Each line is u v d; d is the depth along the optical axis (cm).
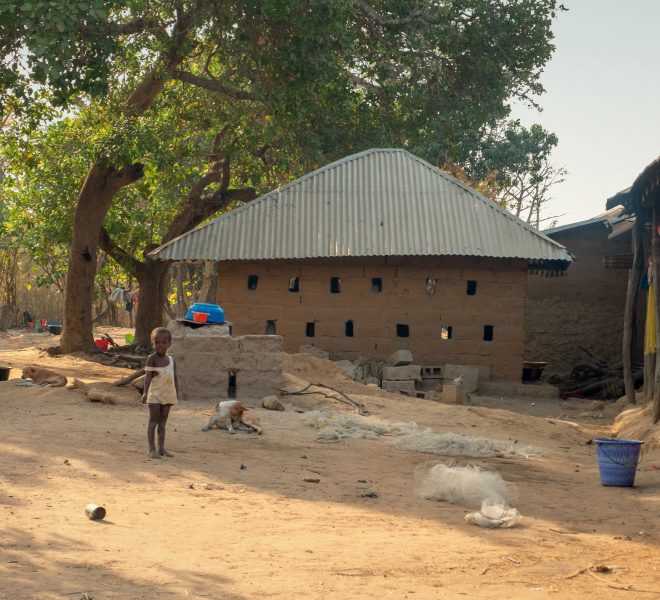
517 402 2466
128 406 1575
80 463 1009
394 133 3766
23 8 1945
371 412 1758
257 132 2988
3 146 3088
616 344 3188
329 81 3111
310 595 553
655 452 1436
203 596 541
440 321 2609
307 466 1128
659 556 720
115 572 585
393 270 2623
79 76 2366
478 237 2594
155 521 755
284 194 2794
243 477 1012
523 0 3503
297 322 2644
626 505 976
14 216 3384
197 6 2577
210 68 3438
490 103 3744
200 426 1412
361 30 3488
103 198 2998
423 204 2725
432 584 597
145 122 3033
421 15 3434
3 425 1280
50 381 1773
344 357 2627
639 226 2138
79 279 3031
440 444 1384
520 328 2594
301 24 2536
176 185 3341
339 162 2906
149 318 3412
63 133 3091
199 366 1733
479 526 823
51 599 517
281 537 725
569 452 1493
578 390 2719
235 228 2683
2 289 5222
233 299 2667
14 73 2259
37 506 778
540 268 2794
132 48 2712
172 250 2628
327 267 2647
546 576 636
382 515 851
